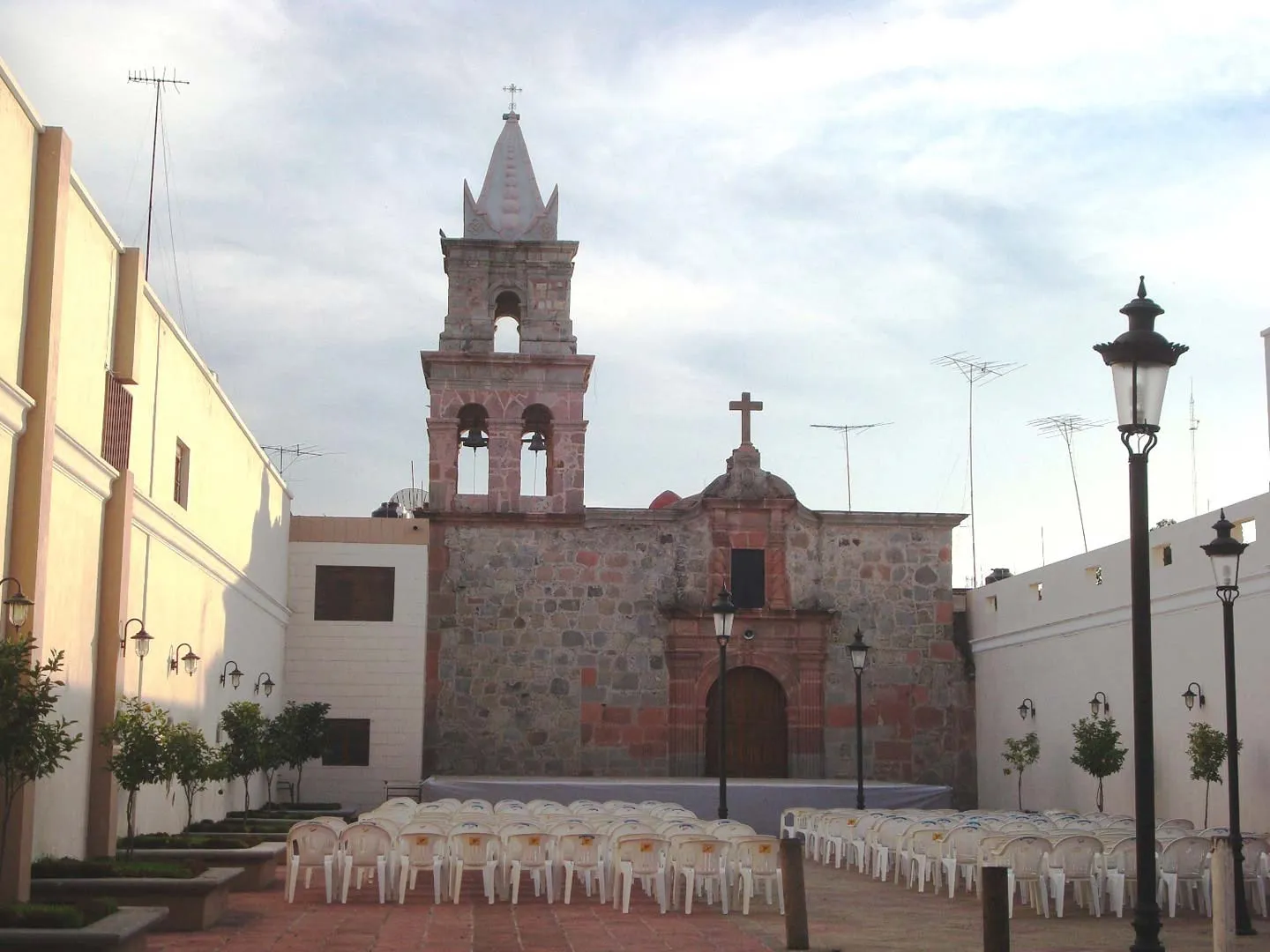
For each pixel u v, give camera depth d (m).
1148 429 12.09
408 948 14.72
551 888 18.78
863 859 23.78
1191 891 18.47
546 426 37.06
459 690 34.72
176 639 22.70
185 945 14.75
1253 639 23.77
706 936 15.94
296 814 28.80
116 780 18.52
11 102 14.87
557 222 36.41
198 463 24.19
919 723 35.84
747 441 36.38
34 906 13.16
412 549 34.66
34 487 15.25
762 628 35.50
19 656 12.93
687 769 34.81
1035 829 20.39
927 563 36.44
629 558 35.56
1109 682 28.98
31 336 15.52
